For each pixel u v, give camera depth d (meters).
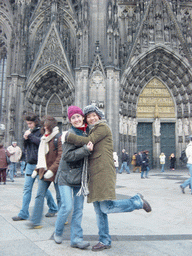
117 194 10.47
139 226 5.61
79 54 31.47
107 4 31.31
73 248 4.12
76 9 36.97
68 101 34.09
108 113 29.61
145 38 33.41
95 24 32.25
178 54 33.22
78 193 4.14
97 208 4.23
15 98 32.12
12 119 31.38
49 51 33.56
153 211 7.28
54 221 6.00
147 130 35.91
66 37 34.75
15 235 4.77
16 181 16.38
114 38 31.34
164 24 33.97
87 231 5.14
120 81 31.70
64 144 4.28
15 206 7.64
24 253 3.80
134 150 33.91
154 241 4.51
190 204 8.34
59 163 4.89
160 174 24.11
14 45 33.31
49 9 36.09
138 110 35.66
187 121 34.31
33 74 33.25
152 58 34.31
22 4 34.66
